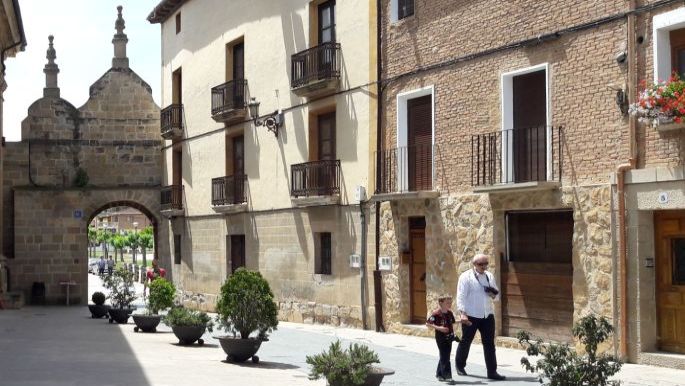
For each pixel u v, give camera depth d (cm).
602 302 1362
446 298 1163
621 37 1347
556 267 1477
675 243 1295
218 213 2711
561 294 1465
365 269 1950
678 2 1251
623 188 1327
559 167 1446
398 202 1839
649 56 1300
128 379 1101
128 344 1590
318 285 2139
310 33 2191
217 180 2694
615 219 1345
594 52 1394
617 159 1348
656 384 1120
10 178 3130
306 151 2195
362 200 1955
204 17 2848
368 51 1948
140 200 3247
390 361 1373
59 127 3195
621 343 1324
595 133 1388
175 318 1606
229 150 2667
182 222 3012
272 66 2381
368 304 1938
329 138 2147
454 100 1691
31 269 3112
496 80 1588
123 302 2189
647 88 1275
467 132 1655
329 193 2066
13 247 3103
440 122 1728
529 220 1546
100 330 1934
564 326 1455
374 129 1925
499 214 1584
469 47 1656
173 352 1464
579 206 1405
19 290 3086
